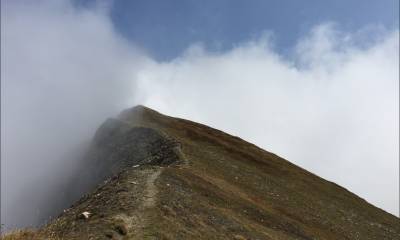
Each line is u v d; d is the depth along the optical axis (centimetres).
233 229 2914
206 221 2833
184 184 3747
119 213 2406
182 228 2436
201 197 3553
